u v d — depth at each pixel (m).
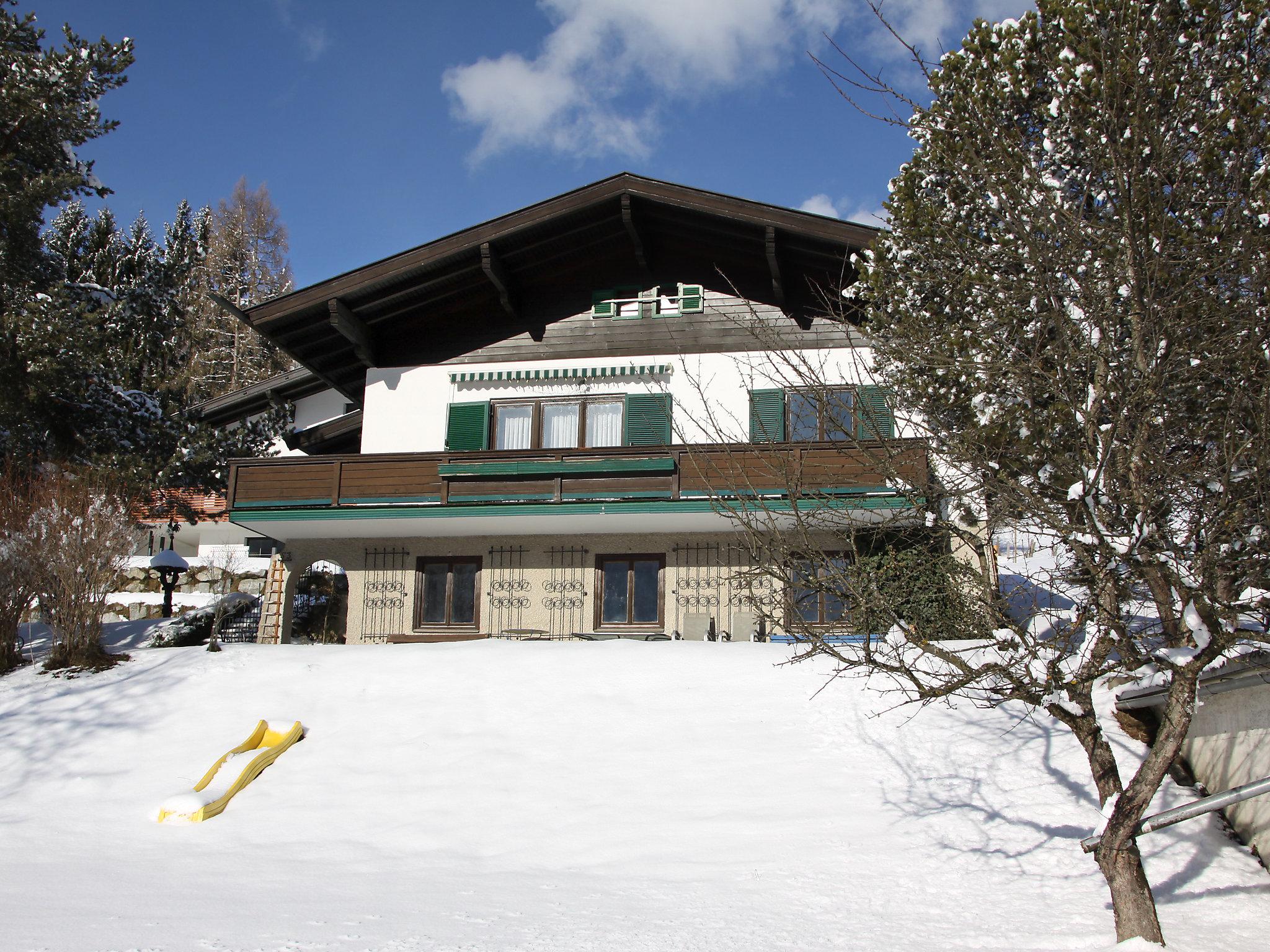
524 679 12.59
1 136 21.75
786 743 10.34
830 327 17.73
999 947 6.18
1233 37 8.74
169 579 19.84
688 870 7.76
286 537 18.86
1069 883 7.29
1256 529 6.82
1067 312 7.58
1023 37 10.97
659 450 16.77
